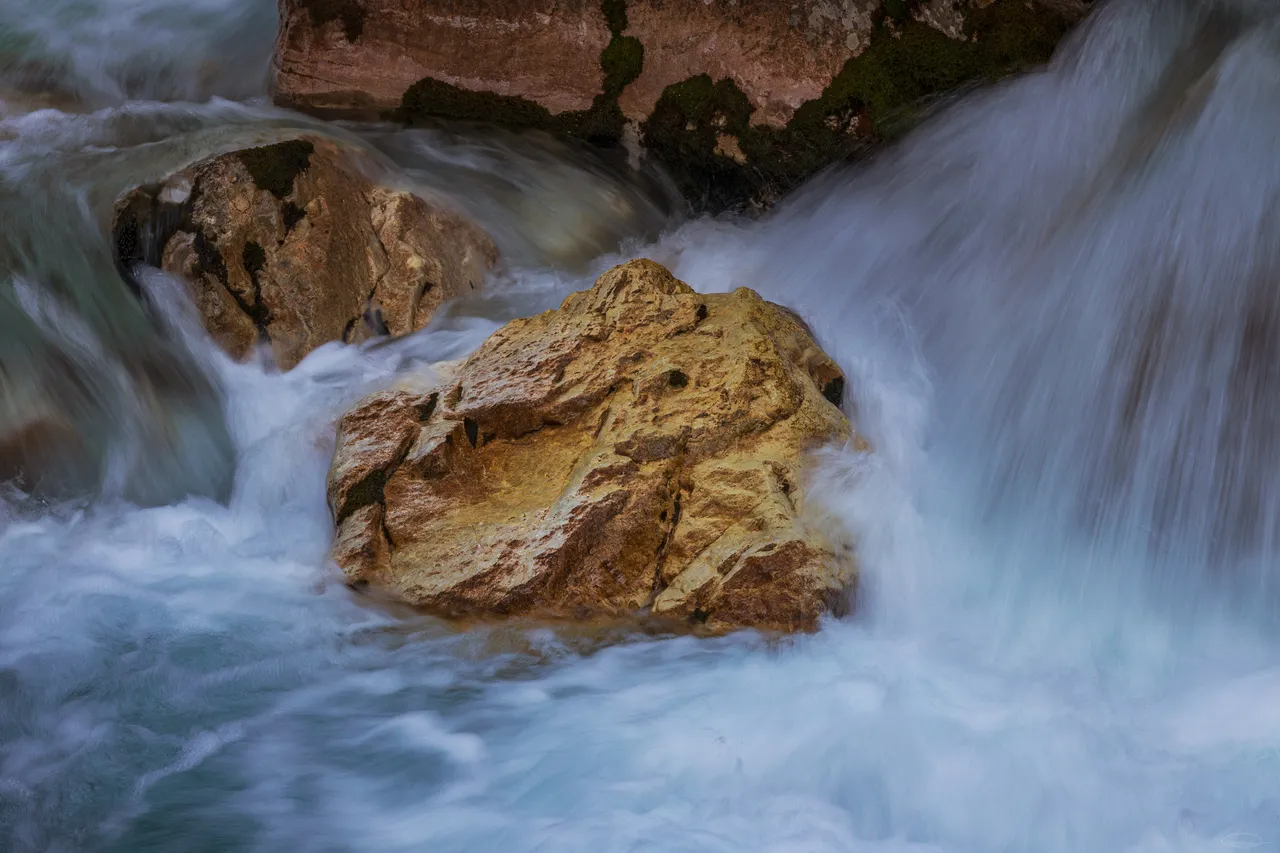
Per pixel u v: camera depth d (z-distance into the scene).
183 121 7.88
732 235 8.09
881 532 5.02
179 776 3.91
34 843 3.57
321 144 7.08
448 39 8.05
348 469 5.23
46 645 4.55
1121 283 6.12
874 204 7.77
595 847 3.49
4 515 5.55
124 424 6.19
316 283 6.58
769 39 7.88
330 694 4.40
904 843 3.54
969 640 4.71
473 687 4.45
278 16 8.95
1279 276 5.53
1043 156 7.25
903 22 7.81
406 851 3.55
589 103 8.11
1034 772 3.79
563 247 7.83
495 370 5.51
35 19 9.90
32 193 6.84
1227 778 3.73
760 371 5.23
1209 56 6.74
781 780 3.82
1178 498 5.40
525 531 4.92
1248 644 4.71
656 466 5.02
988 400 6.23
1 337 6.14
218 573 5.17
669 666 4.55
